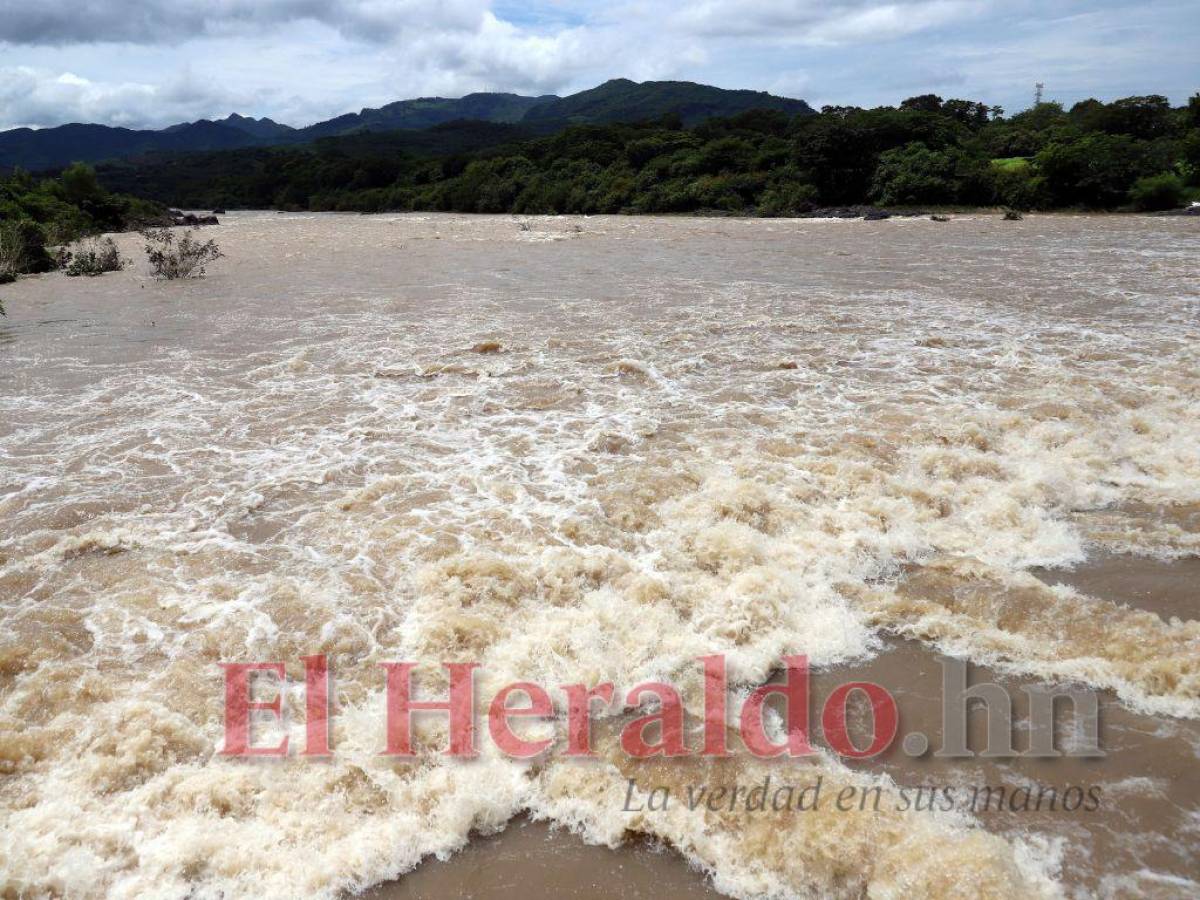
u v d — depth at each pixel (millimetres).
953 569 6059
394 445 8836
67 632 5375
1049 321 13828
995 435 8547
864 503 7035
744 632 5371
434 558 6262
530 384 10977
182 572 6180
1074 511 7059
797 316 14828
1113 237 26359
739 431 8922
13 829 3904
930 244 26188
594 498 7301
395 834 3963
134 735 4422
